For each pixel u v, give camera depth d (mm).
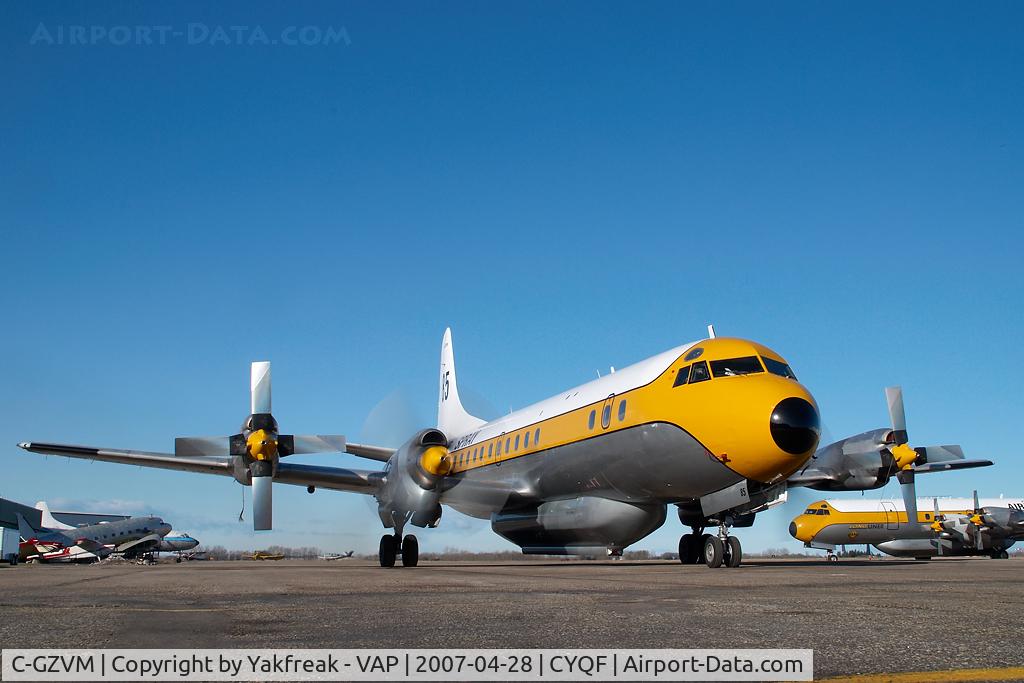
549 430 19391
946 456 18703
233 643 4746
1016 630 5238
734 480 14703
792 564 19453
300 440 16812
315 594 8180
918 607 6695
